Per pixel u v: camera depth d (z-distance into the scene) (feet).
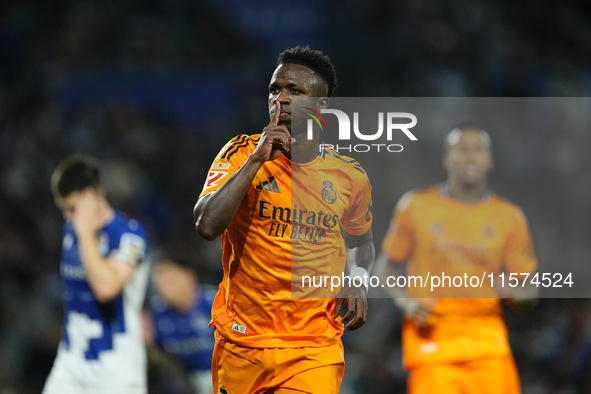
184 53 119.75
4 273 88.22
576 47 132.05
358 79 118.73
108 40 119.44
